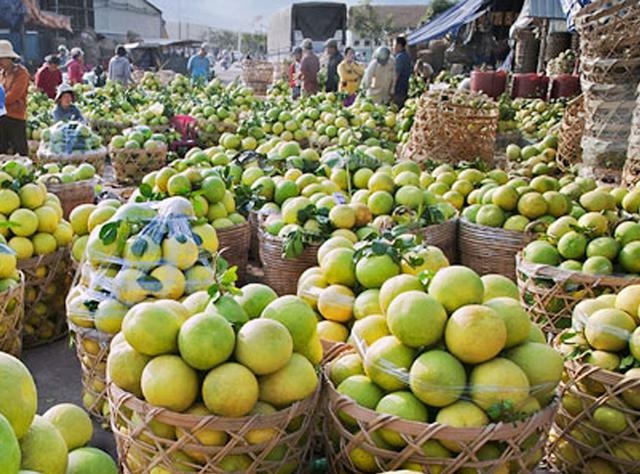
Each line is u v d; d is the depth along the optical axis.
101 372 3.18
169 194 4.63
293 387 2.29
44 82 13.67
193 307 2.59
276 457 2.29
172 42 36.16
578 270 3.59
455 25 19.73
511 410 2.18
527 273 3.67
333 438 2.46
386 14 57.41
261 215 5.06
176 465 2.25
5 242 3.81
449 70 20.95
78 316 3.15
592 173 6.29
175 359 2.25
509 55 18.45
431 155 7.24
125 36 47.75
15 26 30.28
